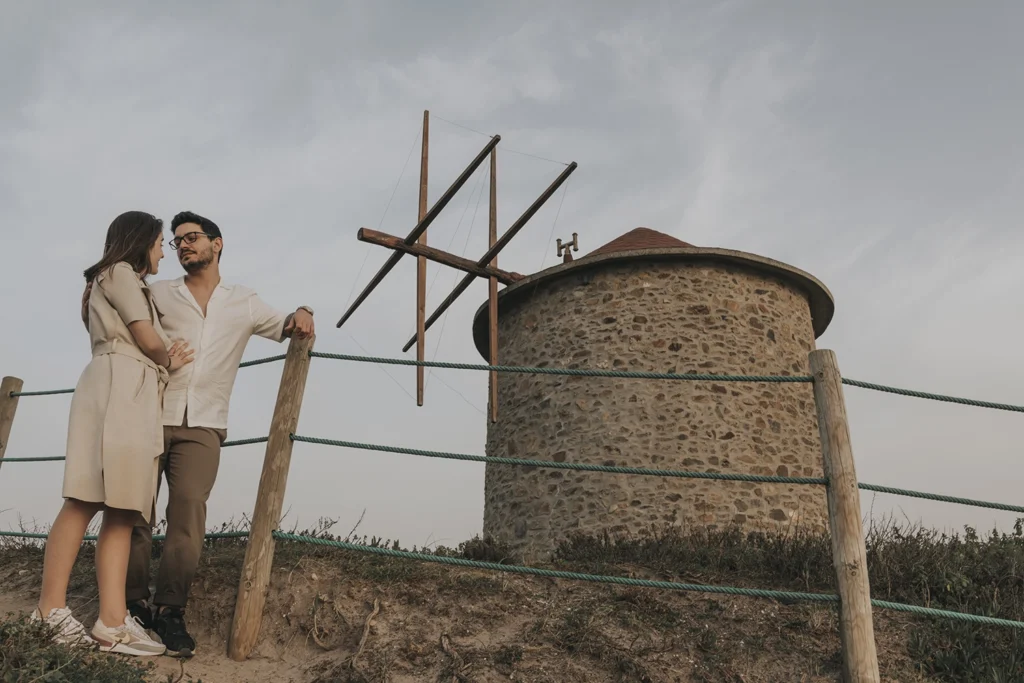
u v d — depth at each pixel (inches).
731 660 191.0
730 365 426.0
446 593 206.5
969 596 226.5
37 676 138.2
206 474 182.7
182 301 189.6
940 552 254.7
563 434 429.1
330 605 197.3
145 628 180.7
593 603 209.6
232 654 183.2
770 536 326.6
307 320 202.4
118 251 175.3
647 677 181.8
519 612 203.6
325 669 179.9
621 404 419.5
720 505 395.2
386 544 250.8
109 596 165.9
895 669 191.6
